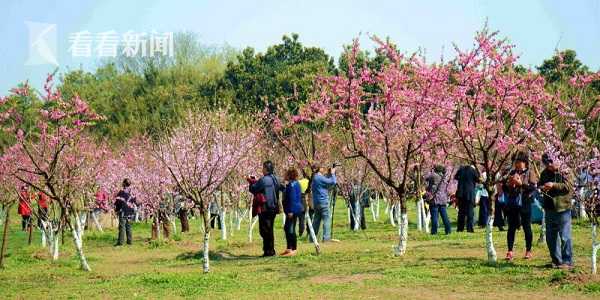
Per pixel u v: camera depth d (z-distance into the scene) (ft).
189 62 208.03
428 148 49.65
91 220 98.37
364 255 49.78
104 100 177.47
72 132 50.08
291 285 37.58
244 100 153.79
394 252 48.67
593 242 37.04
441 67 44.34
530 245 44.06
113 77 204.03
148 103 168.25
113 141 148.15
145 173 76.79
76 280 44.62
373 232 74.74
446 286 35.58
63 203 50.65
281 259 50.65
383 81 46.88
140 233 91.91
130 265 53.83
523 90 43.34
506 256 45.06
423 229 75.15
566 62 85.51
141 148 86.53
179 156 66.74
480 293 33.35
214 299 34.24
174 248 67.00
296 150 73.72
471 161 43.86
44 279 45.70
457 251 50.14
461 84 43.24
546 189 39.32
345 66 56.85
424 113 45.75
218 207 76.43
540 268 39.78
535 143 47.65
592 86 80.28
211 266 49.29
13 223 114.21
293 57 171.42
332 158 76.95
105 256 61.98
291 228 53.93
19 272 49.47
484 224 75.56
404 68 46.47
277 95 148.25
